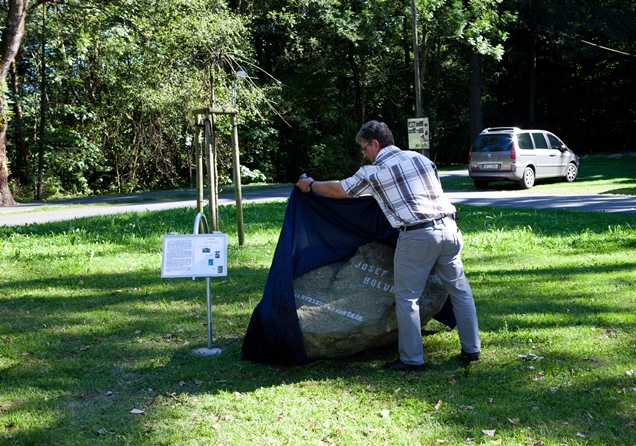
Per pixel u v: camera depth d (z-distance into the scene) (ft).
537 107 156.56
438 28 109.29
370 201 16.05
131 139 102.68
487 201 53.93
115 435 11.71
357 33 111.14
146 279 25.61
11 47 70.23
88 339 17.89
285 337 15.01
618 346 15.87
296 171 132.05
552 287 22.27
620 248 29.12
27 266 28.50
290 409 12.75
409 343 14.84
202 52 81.10
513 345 16.38
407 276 14.67
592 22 125.80
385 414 12.43
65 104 95.40
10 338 18.03
